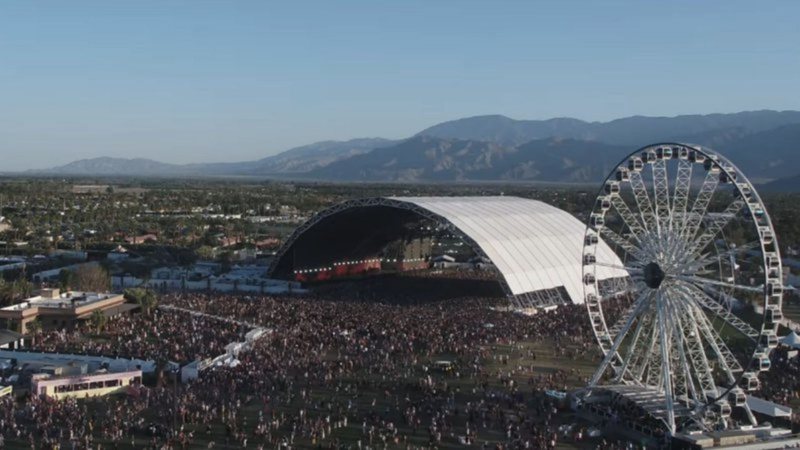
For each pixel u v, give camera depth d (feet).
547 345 327.26
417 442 212.02
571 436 219.00
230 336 330.95
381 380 270.46
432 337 330.34
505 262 425.28
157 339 329.11
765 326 213.25
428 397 251.39
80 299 381.40
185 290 475.72
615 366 266.77
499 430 221.87
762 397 250.57
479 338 332.80
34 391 250.57
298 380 268.41
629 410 233.14
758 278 463.01
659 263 238.27
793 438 212.43
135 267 549.95
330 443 210.18
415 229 595.88
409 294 468.75
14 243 643.45
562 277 445.78
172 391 253.03
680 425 219.61
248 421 226.17
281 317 371.15
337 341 321.93
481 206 504.84
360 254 571.28
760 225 220.64
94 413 233.96
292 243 509.76
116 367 280.51
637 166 257.75
